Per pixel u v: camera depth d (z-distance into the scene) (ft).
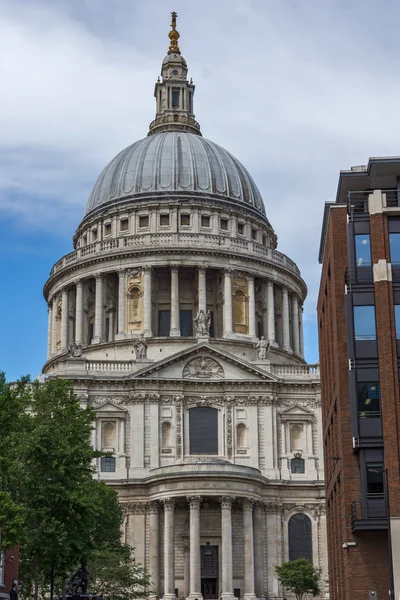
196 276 494.18
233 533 398.01
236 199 529.04
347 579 224.12
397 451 218.18
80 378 416.67
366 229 237.86
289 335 510.58
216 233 514.27
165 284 499.10
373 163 242.37
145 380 418.10
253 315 491.72
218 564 395.14
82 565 270.87
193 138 553.23
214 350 426.10
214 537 397.80
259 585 395.14
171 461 412.57
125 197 521.65
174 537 395.55
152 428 414.82
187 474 386.11
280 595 397.19
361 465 223.30
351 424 225.76
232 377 424.87
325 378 286.66
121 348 470.39
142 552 395.96
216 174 533.55
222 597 377.50
